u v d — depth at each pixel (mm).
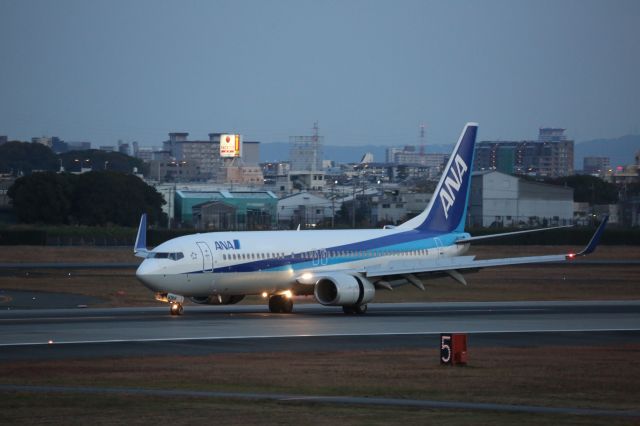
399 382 131625
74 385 127625
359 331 194875
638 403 116125
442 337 149250
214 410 107562
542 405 113562
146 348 166375
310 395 120375
